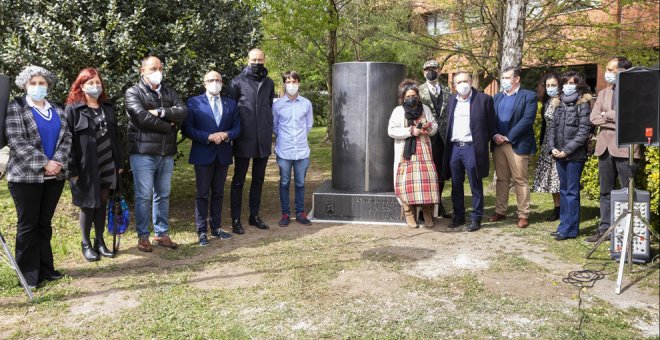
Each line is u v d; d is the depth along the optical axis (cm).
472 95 616
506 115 631
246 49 701
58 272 473
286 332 367
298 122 643
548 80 619
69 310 404
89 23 602
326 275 477
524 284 455
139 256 537
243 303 416
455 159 626
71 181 493
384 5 1439
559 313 395
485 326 374
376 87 672
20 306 410
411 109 618
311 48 1537
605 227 562
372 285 453
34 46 604
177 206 778
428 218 645
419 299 423
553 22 1077
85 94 494
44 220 455
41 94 429
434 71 657
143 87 519
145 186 536
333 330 369
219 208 601
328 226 658
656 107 446
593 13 1214
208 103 568
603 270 487
